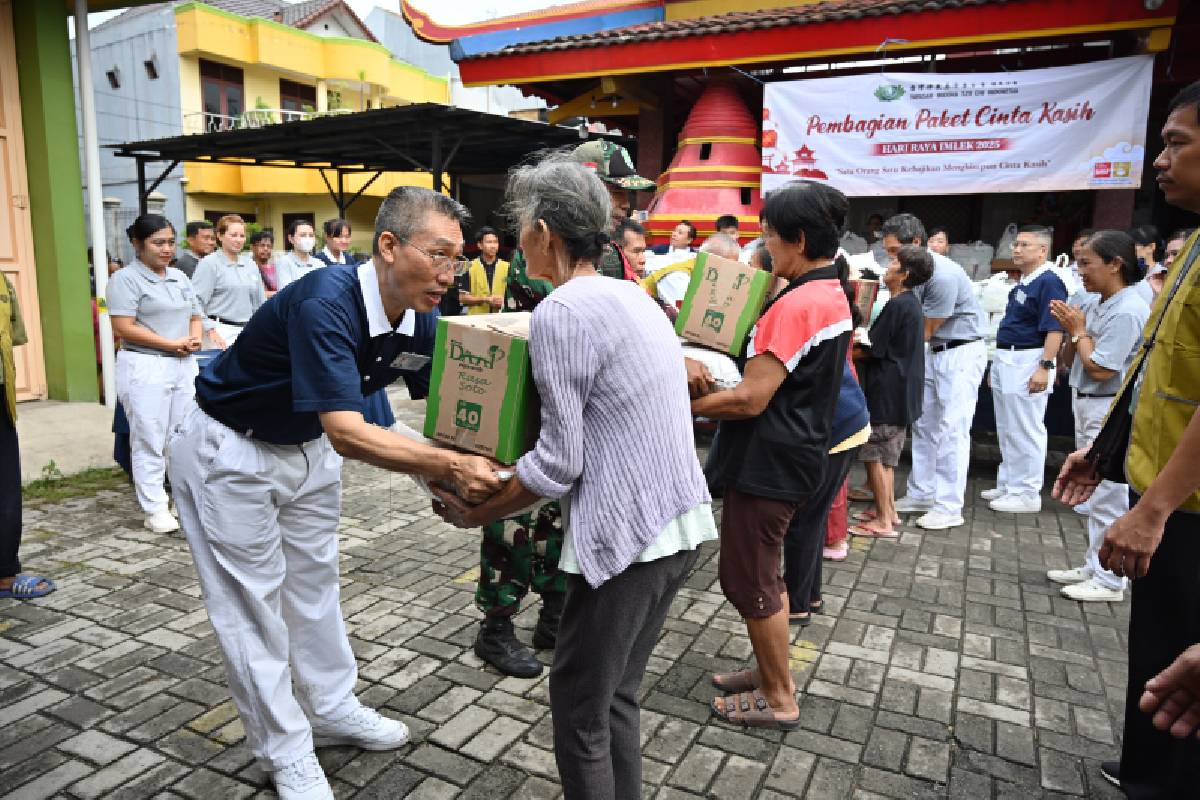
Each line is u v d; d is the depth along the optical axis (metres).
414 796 2.33
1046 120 6.65
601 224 1.80
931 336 4.83
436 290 1.99
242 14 23.00
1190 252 2.05
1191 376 1.93
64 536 4.36
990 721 2.75
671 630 3.39
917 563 4.22
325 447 2.38
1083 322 4.25
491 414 1.78
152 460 4.45
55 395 7.12
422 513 4.86
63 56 6.75
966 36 6.54
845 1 7.96
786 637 2.62
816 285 2.44
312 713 2.48
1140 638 2.17
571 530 1.74
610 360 1.69
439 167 8.94
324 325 1.94
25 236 6.89
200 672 2.98
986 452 6.82
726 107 7.89
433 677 2.97
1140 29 6.24
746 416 2.40
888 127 7.11
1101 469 2.29
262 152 11.73
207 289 5.29
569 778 1.81
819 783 2.41
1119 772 2.34
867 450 4.54
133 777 2.39
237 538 2.17
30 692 2.83
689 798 2.33
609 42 7.67
